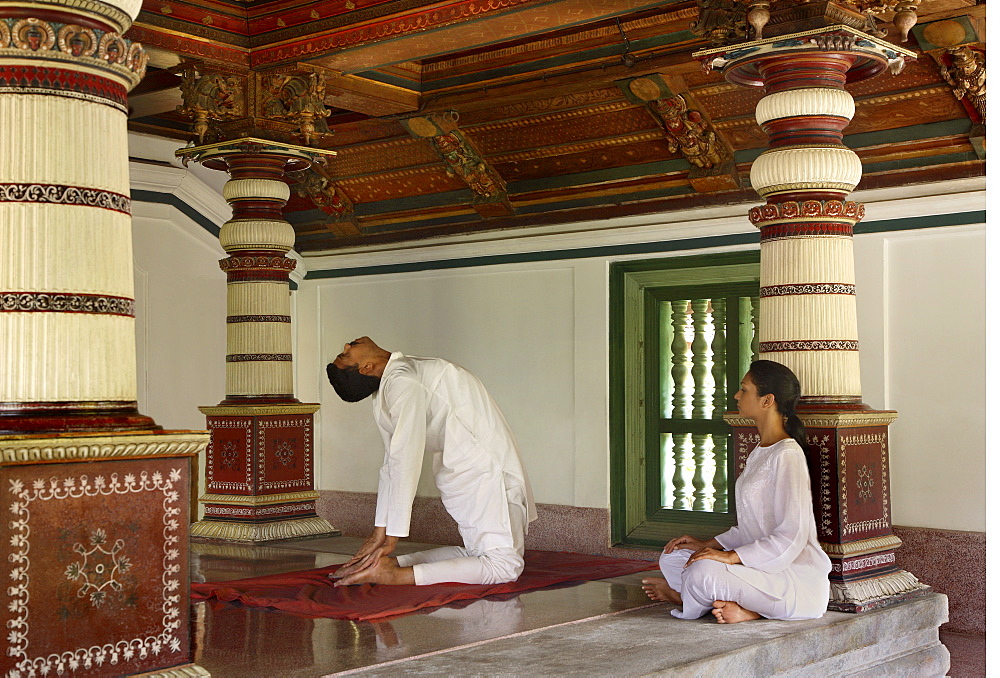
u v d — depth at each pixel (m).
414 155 9.52
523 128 8.80
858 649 5.24
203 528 8.23
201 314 9.87
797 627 5.05
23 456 3.12
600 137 8.62
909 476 7.61
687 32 7.43
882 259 7.75
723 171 8.29
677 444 8.83
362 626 5.08
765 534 5.23
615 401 8.93
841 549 5.42
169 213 9.57
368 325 10.44
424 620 5.21
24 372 3.22
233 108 7.56
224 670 4.29
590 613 5.39
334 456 10.63
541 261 9.33
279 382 8.30
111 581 3.29
